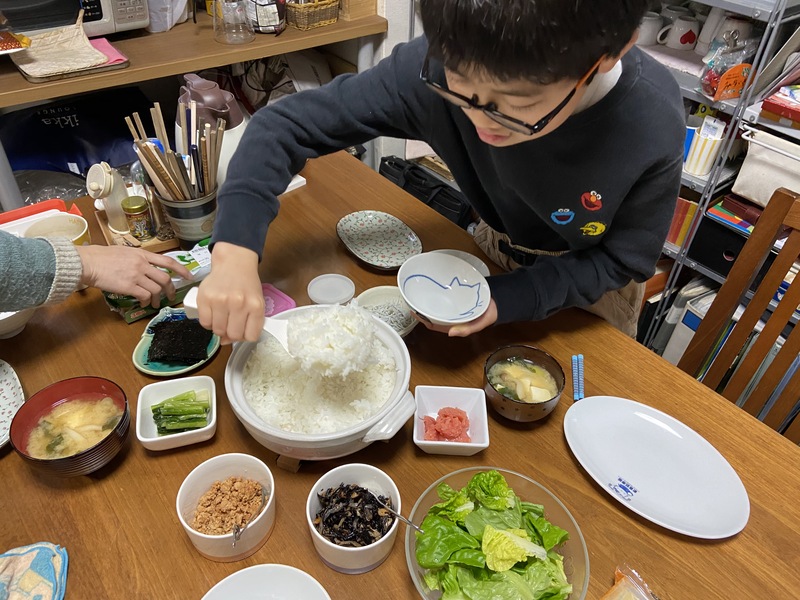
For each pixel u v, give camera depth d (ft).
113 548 2.10
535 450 2.52
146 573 2.03
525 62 1.69
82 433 2.36
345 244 3.52
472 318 2.69
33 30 5.14
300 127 3.01
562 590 1.92
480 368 2.87
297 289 3.27
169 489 2.29
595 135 2.56
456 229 3.81
